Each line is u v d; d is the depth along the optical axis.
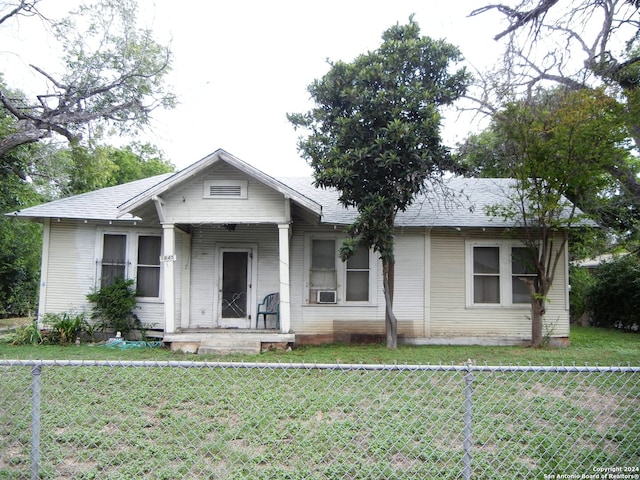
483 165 14.36
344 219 12.70
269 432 4.92
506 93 9.71
